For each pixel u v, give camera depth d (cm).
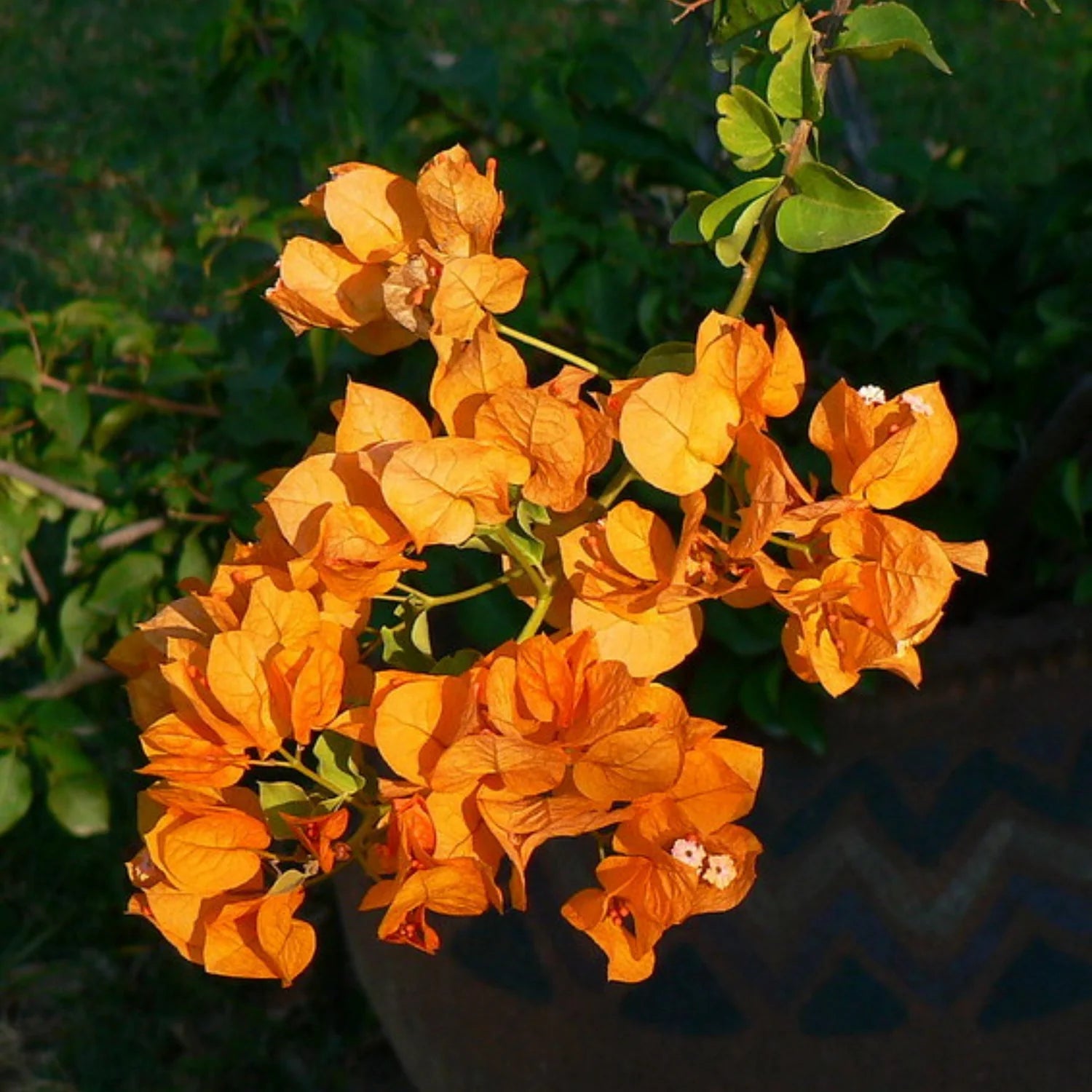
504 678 90
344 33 150
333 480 94
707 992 131
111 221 317
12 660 214
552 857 134
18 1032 183
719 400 92
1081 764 129
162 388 161
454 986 137
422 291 97
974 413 140
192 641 96
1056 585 135
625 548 92
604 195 149
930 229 147
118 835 200
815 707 130
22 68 395
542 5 419
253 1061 180
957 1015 128
